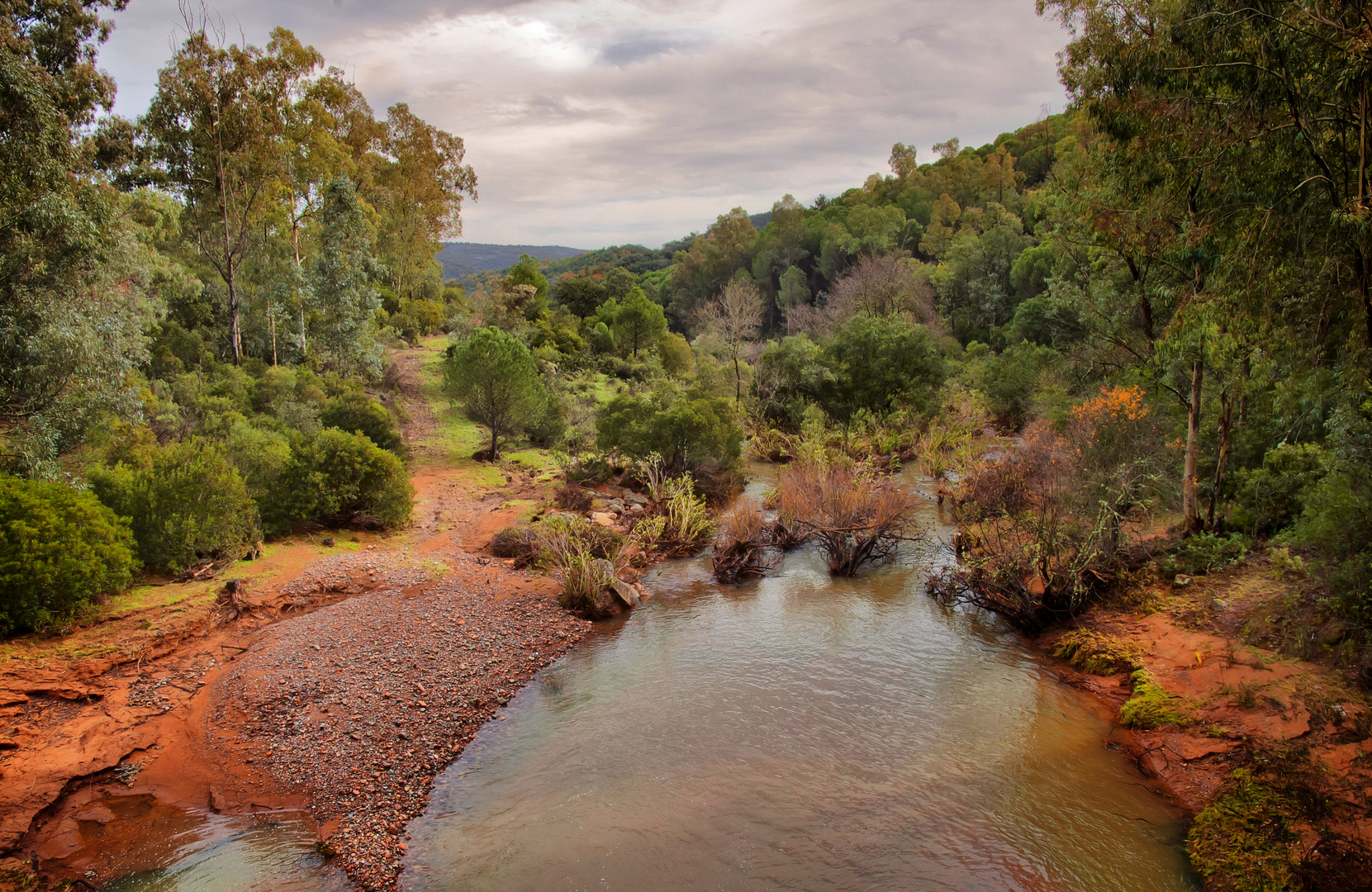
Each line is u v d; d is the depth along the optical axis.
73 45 17.08
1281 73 8.25
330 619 12.17
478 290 51.41
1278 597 9.66
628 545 15.83
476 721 9.39
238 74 28.14
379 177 47.47
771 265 82.12
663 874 6.45
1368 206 7.34
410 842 6.97
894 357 33.41
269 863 6.64
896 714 9.30
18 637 9.64
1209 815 6.86
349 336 30.92
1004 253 56.53
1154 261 12.16
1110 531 11.59
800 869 6.48
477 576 14.64
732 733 8.95
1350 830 6.21
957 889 6.18
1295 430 12.66
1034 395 26.55
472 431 28.25
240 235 30.05
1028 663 10.62
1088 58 10.88
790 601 13.60
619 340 52.28
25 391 13.95
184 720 8.97
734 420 25.84
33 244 14.03
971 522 16.14
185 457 13.59
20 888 6.11
